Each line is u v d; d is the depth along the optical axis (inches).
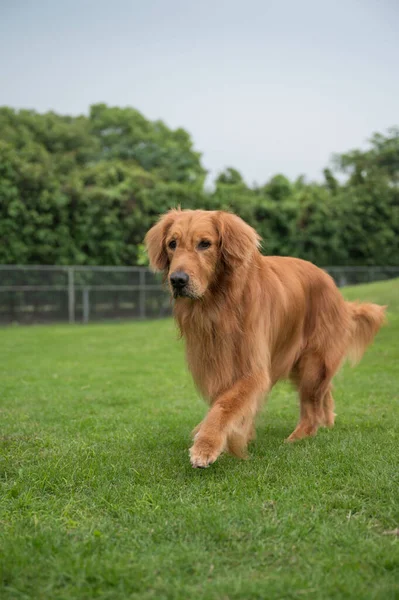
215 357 171.6
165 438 198.5
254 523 121.4
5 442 192.9
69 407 264.1
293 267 204.4
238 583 96.3
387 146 1476.4
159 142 1803.6
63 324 828.6
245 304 171.5
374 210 1111.6
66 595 95.9
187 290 160.2
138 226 925.8
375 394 281.0
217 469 159.8
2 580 100.1
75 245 889.5
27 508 134.0
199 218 169.9
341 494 137.3
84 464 161.5
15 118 1585.9
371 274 1041.5
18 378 351.9
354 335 227.8
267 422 231.3
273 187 1077.8
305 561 105.0
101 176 933.2
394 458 161.0
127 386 324.5
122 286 882.8
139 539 115.6
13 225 839.1
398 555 104.1
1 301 791.7
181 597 94.1
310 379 205.8
